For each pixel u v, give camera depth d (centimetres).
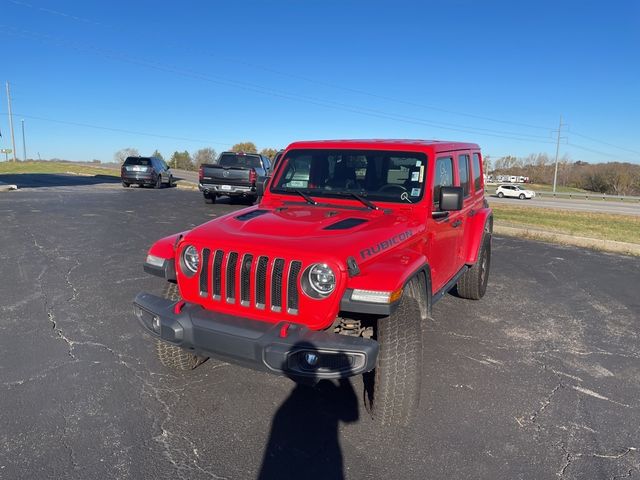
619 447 335
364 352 296
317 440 330
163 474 291
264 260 322
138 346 466
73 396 373
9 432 325
